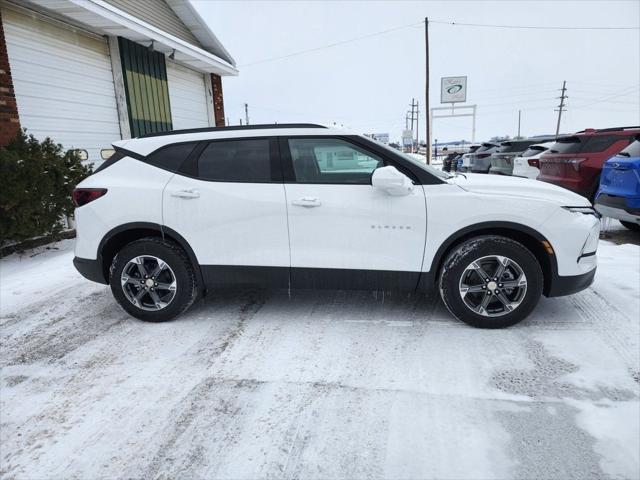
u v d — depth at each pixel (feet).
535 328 11.26
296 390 8.89
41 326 12.50
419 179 11.13
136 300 12.26
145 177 12.09
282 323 12.03
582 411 7.95
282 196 11.32
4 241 18.89
